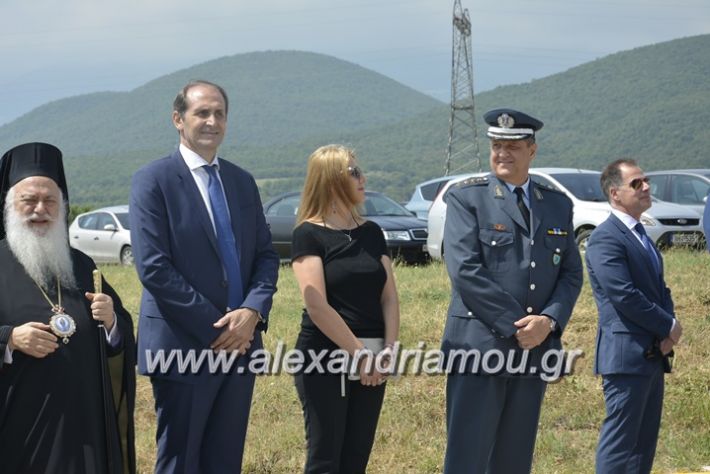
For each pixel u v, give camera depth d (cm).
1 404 450
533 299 534
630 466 569
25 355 452
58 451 446
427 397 773
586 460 672
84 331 463
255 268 548
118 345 475
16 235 463
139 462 674
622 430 568
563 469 655
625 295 561
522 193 546
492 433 538
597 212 1404
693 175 1672
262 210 564
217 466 529
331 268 545
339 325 533
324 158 555
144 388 818
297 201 1574
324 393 539
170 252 521
